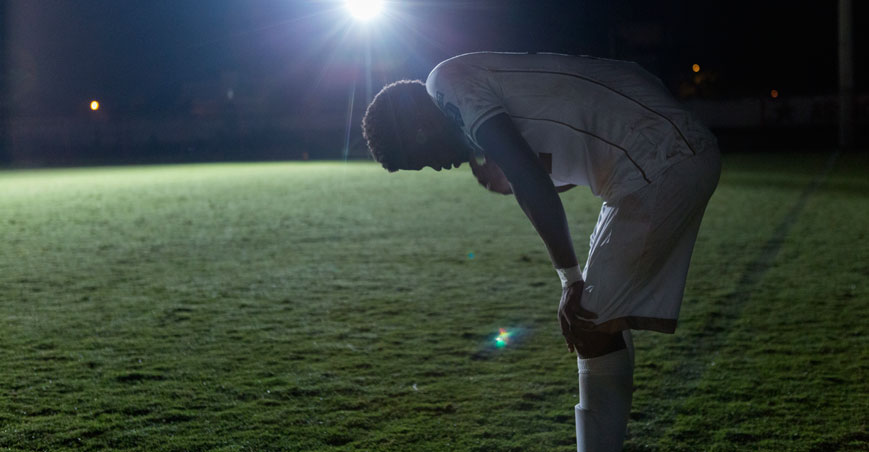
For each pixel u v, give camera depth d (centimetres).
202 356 363
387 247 690
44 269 600
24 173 2017
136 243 735
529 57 190
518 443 259
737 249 636
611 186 184
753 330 396
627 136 181
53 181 1658
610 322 181
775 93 2988
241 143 3198
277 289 520
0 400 303
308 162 2403
